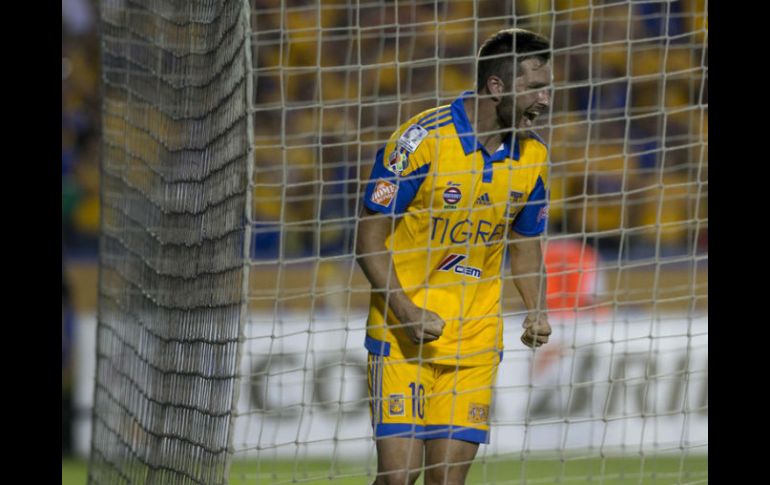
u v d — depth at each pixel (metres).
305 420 30.95
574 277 34.44
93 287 38.84
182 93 17.62
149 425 18.17
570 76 41.81
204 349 14.73
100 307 25.55
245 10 13.16
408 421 15.53
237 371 12.72
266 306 35.16
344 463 29.89
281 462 30.36
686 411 17.02
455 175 15.30
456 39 43.56
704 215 40.88
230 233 13.66
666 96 42.34
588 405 31.25
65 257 40.94
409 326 15.02
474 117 15.36
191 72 16.95
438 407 15.79
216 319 14.16
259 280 38.75
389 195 15.22
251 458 30.66
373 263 15.31
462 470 15.83
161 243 18.66
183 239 16.86
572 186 41.22
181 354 16.25
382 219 15.38
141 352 19.59
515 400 31.31
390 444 15.51
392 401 15.55
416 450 15.70
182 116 17.55
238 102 13.48
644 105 42.31
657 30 42.38
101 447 23.27
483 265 15.96
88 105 44.31
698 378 31.22
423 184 15.37
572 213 41.03
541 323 16.11
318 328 31.81
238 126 13.44
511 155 15.12
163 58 19.30
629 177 41.44
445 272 15.75
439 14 43.47
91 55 45.00
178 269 17.06
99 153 26.05
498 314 15.98
